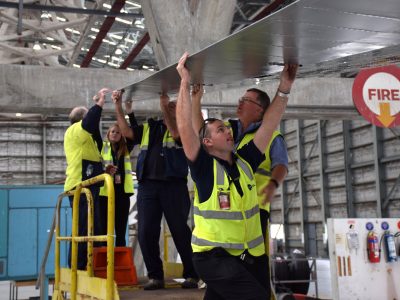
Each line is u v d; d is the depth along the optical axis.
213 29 9.00
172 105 4.89
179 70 3.30
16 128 28.47
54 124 28.84
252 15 19.66
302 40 2.87
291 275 10.84
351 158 23.75
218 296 3.35
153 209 4.91
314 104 11.52
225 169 3.25
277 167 3.43
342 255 8.38
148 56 27.05
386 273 8.52
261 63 3.42
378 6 2.35
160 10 8.83
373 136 22.09
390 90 7.73
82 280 4.77
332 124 24.80
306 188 26.73
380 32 2.74
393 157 21.19
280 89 3.46
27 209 10.98
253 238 3.28
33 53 18.91
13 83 10.08
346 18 2.51
